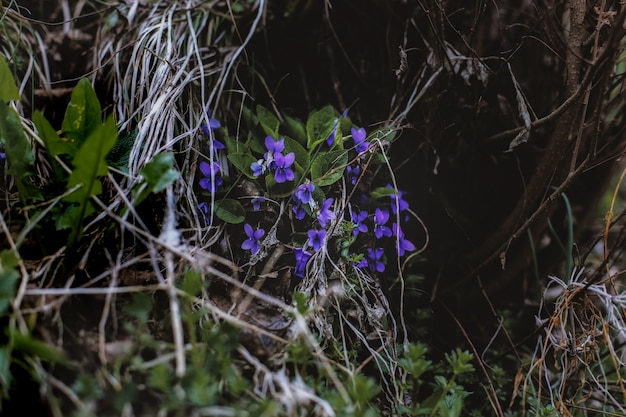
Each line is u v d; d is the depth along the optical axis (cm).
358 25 65
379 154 59
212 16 64
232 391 46
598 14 56
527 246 63
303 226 58
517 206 61
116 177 54
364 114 66
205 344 47
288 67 66
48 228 51
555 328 61
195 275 46
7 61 61
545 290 59
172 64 59
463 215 65
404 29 63
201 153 57
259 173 56
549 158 58
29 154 50
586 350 57
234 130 63
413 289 62
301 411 46
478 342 63
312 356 50
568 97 57
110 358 46
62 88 63
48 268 49
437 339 63
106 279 50
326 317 54
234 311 52
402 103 64
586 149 61
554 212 65
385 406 54
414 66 63
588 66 57
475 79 61
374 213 60
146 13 64
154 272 51
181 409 43
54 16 66
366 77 66
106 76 62
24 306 46
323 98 66
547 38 60
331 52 66
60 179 51
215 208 57
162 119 56
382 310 56
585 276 60
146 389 46
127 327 46
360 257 56
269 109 65
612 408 58
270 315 52
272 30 65
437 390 52
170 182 48
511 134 61
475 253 64
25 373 45
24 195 50
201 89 59
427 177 63
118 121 59
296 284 56
